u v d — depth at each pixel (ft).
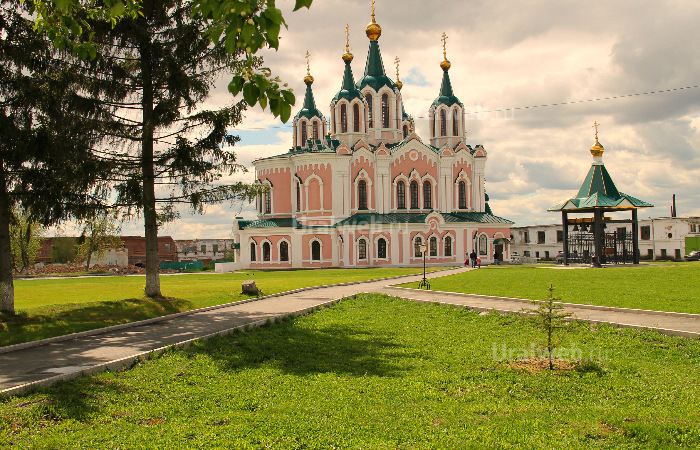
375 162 233.76
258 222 234.38
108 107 77.82
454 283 118.21
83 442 29.01
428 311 79.87
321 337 59.82
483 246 234.17
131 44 78.18
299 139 262.47
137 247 313.94
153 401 36.52
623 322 61.16
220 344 54.44
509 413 34.22
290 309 81.25
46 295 102.32
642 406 35.65
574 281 110.32
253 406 35.60
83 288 121.60
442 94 254.68
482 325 66.80
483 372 44.11
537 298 84.33
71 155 67.67
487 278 128.47
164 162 82.43
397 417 33.32
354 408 34.81
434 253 225.15
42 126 63.67
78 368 43.57
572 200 166.91
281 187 238.07
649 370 43.86
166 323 69.46
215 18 22.44
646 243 273.95
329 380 41.68
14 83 63.21
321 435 30.27
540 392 38.93
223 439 29.66
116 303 78.48
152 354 47.75
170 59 76.13
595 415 33.86
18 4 63.87
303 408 34.63
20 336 56.85
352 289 116.26
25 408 33.27
